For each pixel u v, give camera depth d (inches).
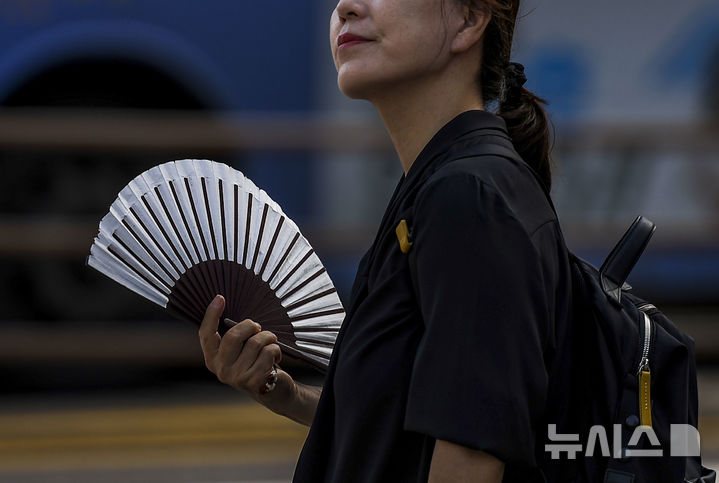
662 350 174.2
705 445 522.0
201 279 196.5
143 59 619.5
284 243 204.5
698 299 741.9
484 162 161.8
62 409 609.3
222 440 538.0
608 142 633.0
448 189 157.2
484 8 175.3
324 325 206.5
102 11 610.9
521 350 151.9
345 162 645.3
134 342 605.3
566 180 648.4
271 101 629.9
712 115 645.3
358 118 636.7
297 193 645.3
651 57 641.6
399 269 164.1
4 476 482.0
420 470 159.9
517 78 190.4
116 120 592.1
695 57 642.2
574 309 173.9
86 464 498.6
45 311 656.4
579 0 634.8
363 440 163.8
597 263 651.5
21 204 636.1
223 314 199.2
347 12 175.9
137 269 192.4
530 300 154.6
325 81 633.6
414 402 153.9
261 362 195.0
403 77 174.1
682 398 173.9
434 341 153.3
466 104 177.9
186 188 197.6
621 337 172.1
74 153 598.5
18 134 577.3
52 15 607.8
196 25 620.4
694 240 656.4
